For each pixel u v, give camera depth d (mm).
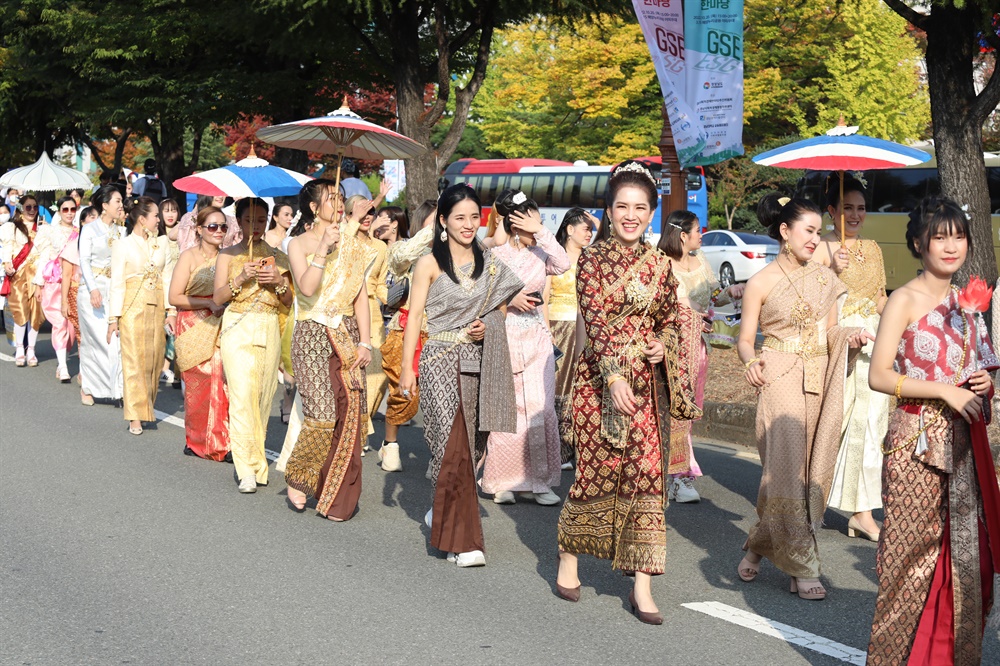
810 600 5512
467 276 5973
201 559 6090
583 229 8266
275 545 6387
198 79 24766
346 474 6941
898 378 4113
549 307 8375
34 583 5648
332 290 6871
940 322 4105
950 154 14430
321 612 5254
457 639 4910
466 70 24641
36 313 13727
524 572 5941
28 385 12273
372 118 27438
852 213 6910
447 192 5996
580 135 38406
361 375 7027
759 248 29125
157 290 9633
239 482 7906
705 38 12297
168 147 30938
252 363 7605
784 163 6938
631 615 5258
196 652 4738
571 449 8555
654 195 5098
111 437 9500
